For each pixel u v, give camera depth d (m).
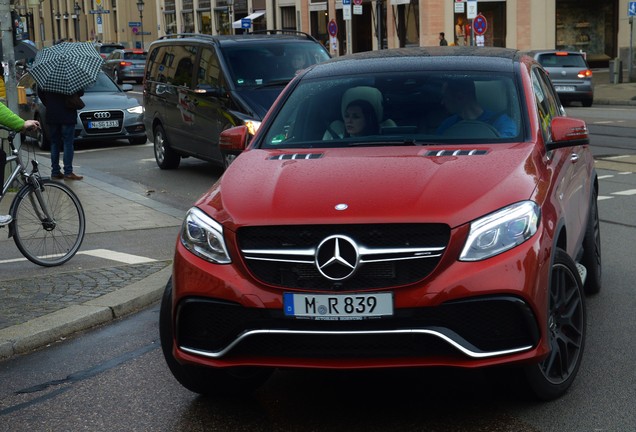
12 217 8.86
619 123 22.75
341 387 5.46
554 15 48.69
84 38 93.44
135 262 9.05
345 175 5.14
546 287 4.77
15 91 14.90
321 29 54.91
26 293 7.80
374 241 4.67
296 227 4.75
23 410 5.37
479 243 4.65
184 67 15.94
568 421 4.83
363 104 6.16
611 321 6.63
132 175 16.66
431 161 5.29
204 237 4.97
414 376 5.58
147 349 6.43
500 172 5.08
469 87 6.17
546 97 6.82
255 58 14.72
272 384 5.57
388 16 50.88
